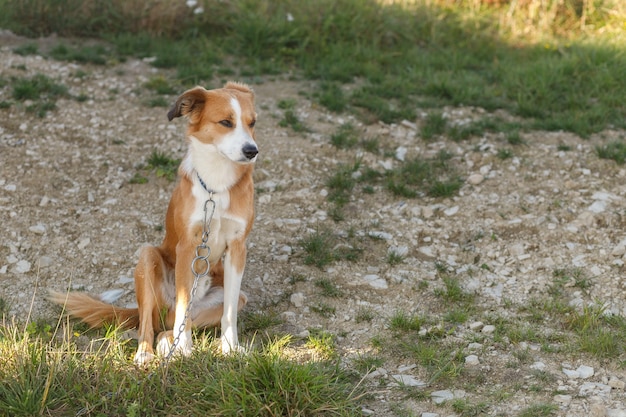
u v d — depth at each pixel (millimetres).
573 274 6160
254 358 4504
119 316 5281
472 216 6953
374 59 10570
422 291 6000
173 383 4578
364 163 7848
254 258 6359
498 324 5516
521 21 12070
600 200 7098
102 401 4355
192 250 5055
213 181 4961
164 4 11055
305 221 6891
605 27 11891
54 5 10883
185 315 4949
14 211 6691
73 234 6500
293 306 5785
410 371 4953
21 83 8711
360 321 5605
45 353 4652
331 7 11258
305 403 4336
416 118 8797
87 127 8188
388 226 6848
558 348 5160
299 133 8336
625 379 4781
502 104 9203
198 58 10195
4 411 4227
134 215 6828
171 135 8133
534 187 7395
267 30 10742
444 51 10984
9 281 5914
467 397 4598
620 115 8859
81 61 9844
